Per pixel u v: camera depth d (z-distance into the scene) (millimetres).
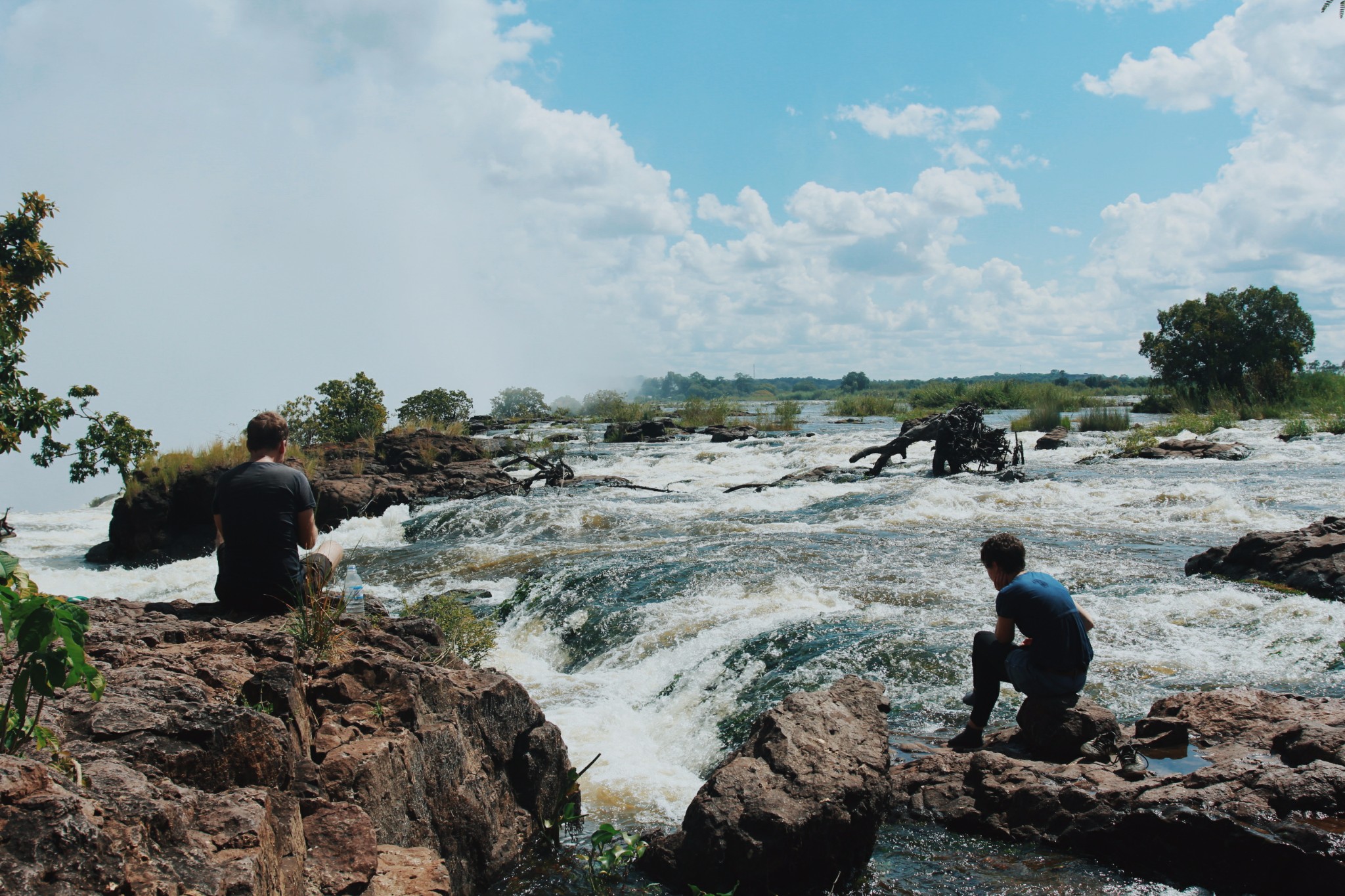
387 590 11711
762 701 6645
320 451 22766
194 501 17016
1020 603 5285
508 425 46094
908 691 6570
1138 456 22297
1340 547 8758
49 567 15742
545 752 4828
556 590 10336
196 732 2928
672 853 4102
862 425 42125
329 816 3215
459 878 4043
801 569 10430
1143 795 4230
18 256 15062
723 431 34500
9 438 14664
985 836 4465
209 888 2123
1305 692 6129
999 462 20062
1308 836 3746
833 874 4000
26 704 2344
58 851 1823
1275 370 39281
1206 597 8453
